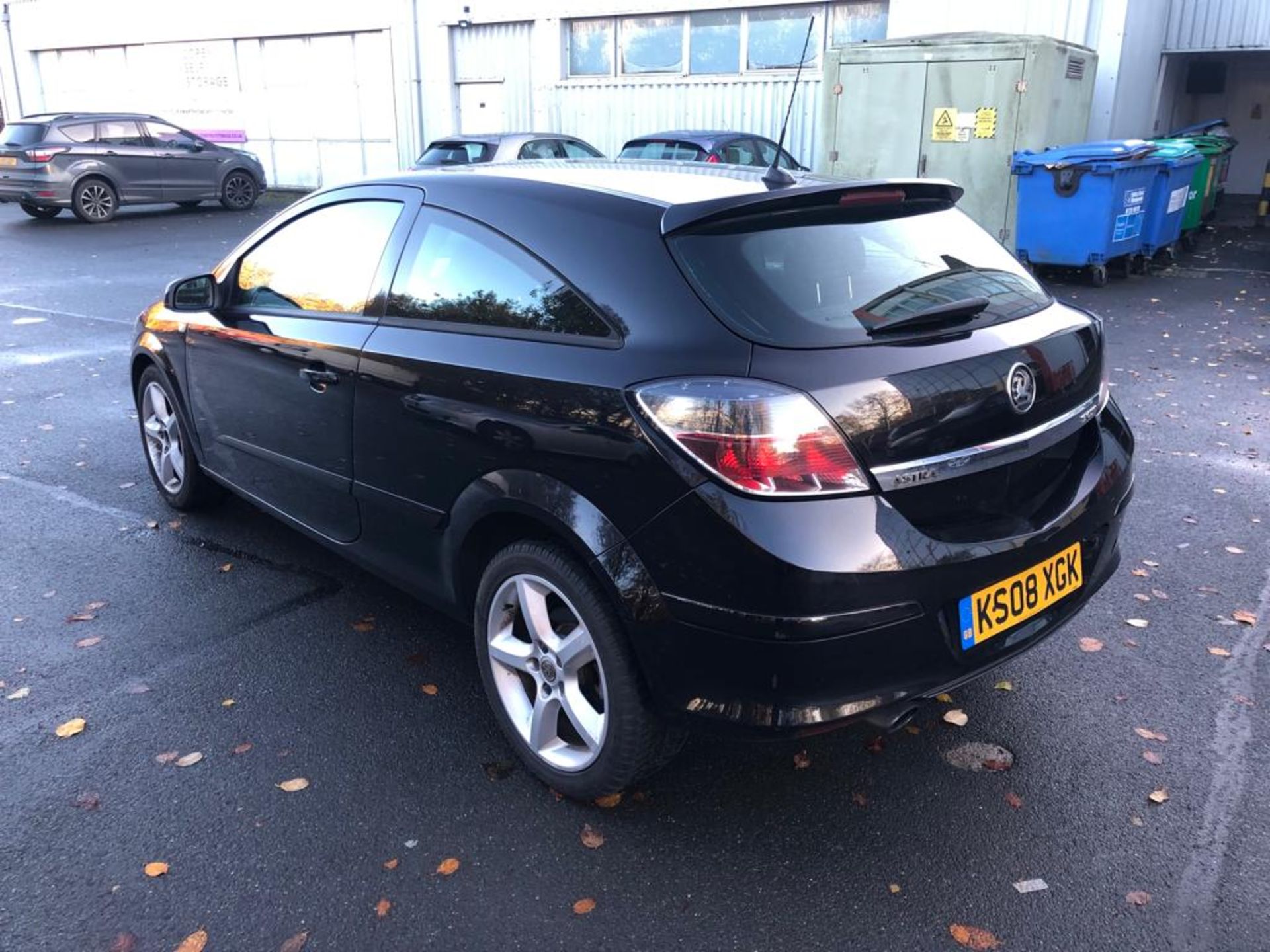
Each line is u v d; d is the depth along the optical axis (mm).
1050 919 2469
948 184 3121
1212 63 19547
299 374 3602
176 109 23516
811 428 2297
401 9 19250
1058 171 10719
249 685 3482
